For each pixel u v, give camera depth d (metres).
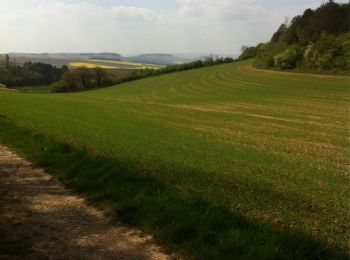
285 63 76.75
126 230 7.76
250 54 124.56
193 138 20.92
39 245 7.12
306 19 93.19
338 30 87.19
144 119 31.12
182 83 80.69
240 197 9.70
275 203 9.31
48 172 12.08
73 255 6.75
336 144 20.00
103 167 11.71
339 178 12.34
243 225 7.61
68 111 35.97
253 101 46.66
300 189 10.75
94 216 8.51
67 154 13.84
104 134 20.53
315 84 58.22
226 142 19.88
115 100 55.12
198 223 7.59
